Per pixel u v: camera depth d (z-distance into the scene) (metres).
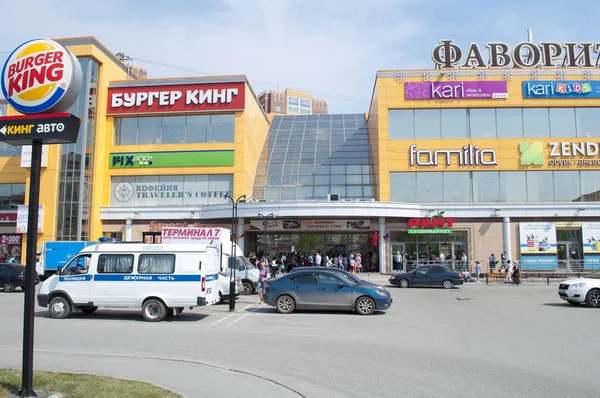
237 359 9.20
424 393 6.93
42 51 7.12
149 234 37.78
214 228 25.14
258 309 18.28
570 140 37.59
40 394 6.25
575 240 36.31
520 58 38.47
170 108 39.19
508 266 31.61
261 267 25.36
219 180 38.62
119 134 39.78
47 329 12.95
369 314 16.14
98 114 38.47
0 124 6.81
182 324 14.14
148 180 39.16
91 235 37.06
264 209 35.34
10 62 7.21
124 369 8.14
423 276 28.16
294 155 46.59
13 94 7.09
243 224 37.00
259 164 45.41
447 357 9.38
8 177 42.12
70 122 6.73
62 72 6.98
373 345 10.67
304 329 13.05
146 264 15.16
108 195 38.97
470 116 38.25
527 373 8.09
